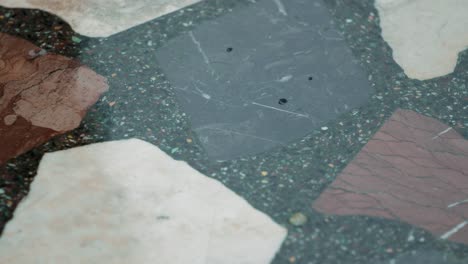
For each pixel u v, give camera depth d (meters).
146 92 2.16
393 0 2.48
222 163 1.98
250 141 2.04
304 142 2.04
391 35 2.36
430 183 1.93
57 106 2.11
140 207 1.84
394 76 2.23
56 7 2.40
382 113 2.12
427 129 2.08
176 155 2.00
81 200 1.85
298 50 2.30
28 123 2.05
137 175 1.93
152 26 2.36
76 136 2.03
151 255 1.73
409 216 1.85
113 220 1.81
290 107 2.13
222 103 2.14
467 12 2.45
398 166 1.97
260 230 1.80
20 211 1.83
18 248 1.74
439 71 2.26
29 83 2.16
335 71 2.24
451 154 2.02
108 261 1.72
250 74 2.22
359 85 2.20
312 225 1.82
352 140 2.04
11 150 1.98
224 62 2.25
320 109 2.13
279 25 2.38
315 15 2.42
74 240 1.76
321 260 1.75
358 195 1.90
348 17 2.41
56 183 1.90
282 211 1.85
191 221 1.81
